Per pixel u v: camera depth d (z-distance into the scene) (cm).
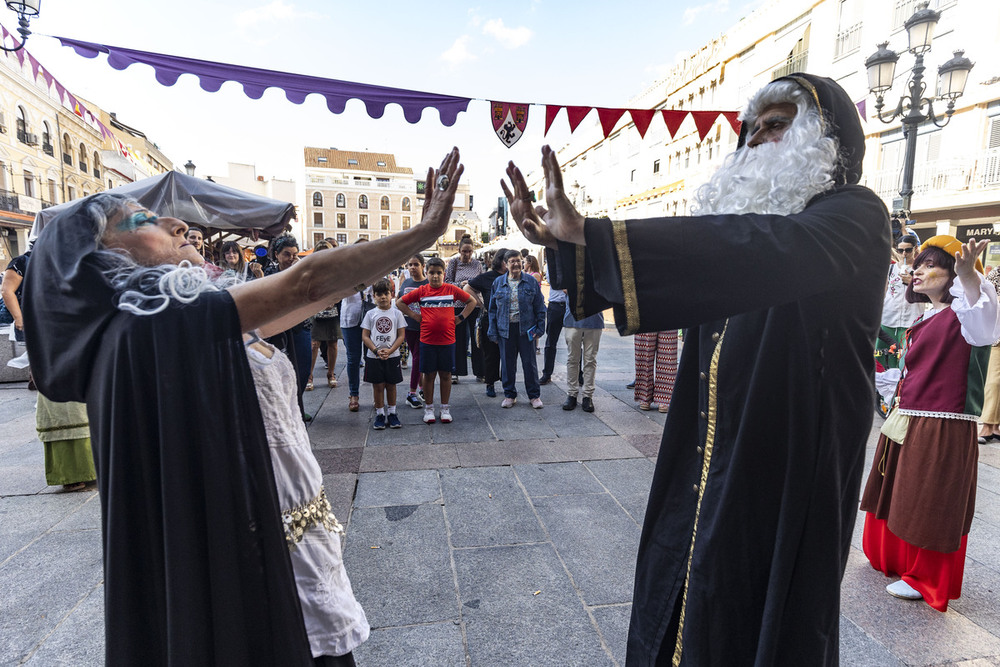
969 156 1181
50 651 206
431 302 497
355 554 276
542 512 322
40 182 2670
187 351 96
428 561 269
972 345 218
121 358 95
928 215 1333
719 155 1709
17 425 514
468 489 355
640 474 383
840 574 113
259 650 105
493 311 579
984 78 1145
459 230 6988
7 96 2389
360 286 109
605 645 211
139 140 3672
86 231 105
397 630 218
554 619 226
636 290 89
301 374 512
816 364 108
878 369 508
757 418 111
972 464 224
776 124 120
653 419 524
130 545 99
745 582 114
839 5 1393
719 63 1723
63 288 99
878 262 107
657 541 142
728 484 114
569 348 552
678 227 90
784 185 109
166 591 97
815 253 91
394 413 497
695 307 89
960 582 232
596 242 91
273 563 104
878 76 690
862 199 105
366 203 6988
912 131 705
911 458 232
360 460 408
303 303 102
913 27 675
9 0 357
